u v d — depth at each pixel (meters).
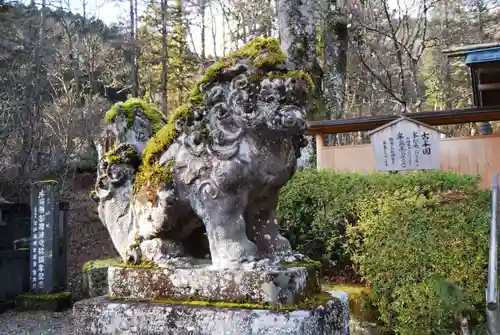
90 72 17.42
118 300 2.25
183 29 16.08
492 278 2.87
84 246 11.74
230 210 2.14
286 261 2.32
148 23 15.93
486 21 13.10
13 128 12.93
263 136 2.12
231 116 2.14
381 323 4.17
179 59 16.42
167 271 2.20
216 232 2.15
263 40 2.13
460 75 17.48
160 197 2.29
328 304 2.09
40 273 7.07
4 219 8.22
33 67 14.08
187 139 2.26
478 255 3.65
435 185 4.54
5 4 14.52
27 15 15.26
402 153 5.74
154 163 2.42
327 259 4.86
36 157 13.48
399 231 4.03
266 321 1.89
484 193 4.21
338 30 7.60
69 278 9.29
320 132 6.96
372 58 14.32
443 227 3.93
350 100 14.66
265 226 2.39
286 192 4.97
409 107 14.55
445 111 6.44
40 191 7.16
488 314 2.90
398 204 4.18
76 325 2.27
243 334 1.90
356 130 6.97
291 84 2.04
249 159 2.12
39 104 13.58
